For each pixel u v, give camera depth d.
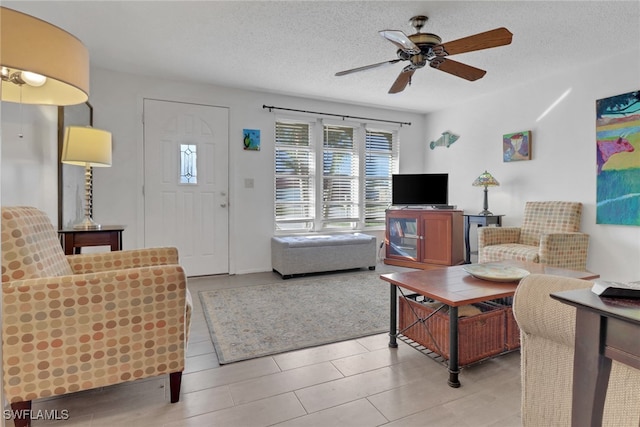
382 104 4.84
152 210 3.77
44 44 1.27
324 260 4.05
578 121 3.44
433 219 4.39
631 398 0.71
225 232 4.11
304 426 1.40
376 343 2.19
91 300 1.39
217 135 4.04
